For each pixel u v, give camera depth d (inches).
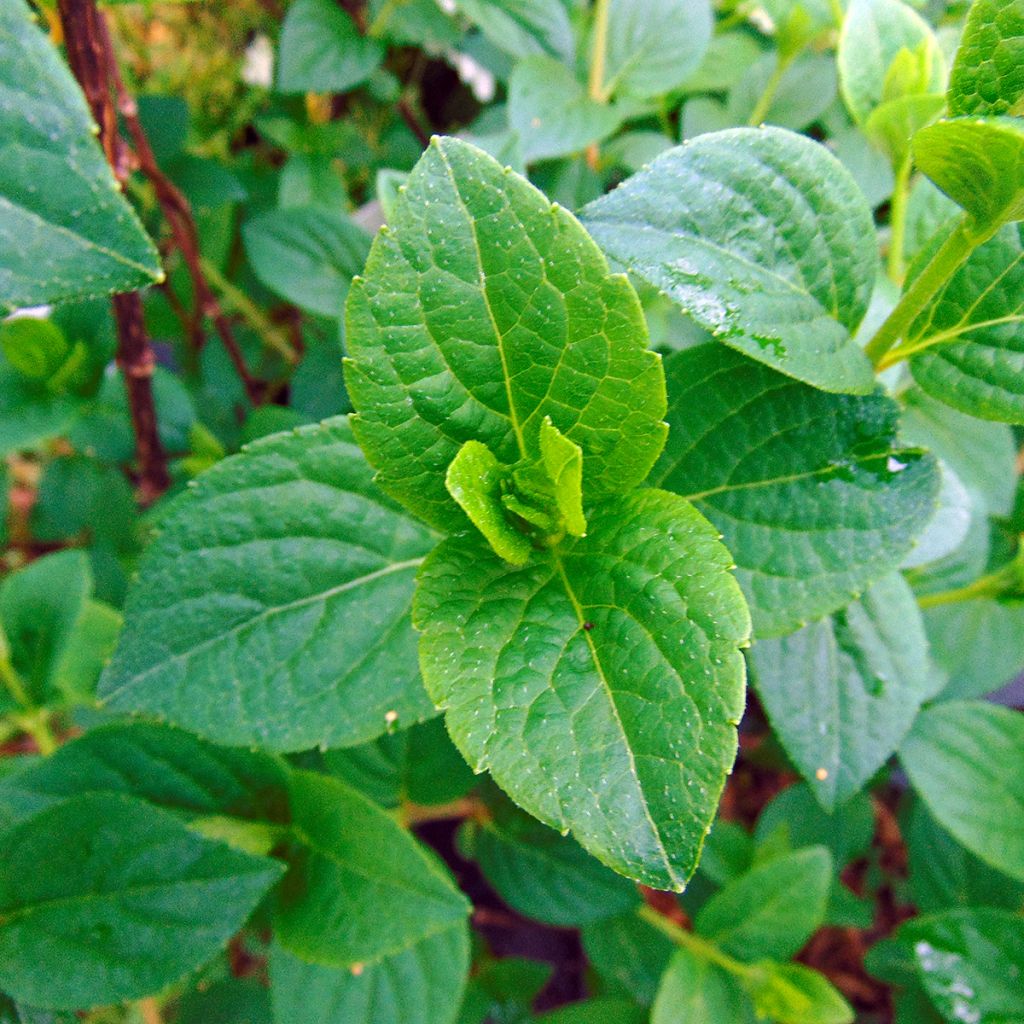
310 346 14.1
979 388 6.0
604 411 5.2
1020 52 4.9
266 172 15.1
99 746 7.9
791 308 5.7
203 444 11.3
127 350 9.7
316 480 6.3
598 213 5.4
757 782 15.3
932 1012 11.0
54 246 4.1
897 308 6.1
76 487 13.2
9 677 9.5
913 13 7.3
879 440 6.0
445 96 16.4
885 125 7.3
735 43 12.2
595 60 10.5
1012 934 9.0
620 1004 10.7
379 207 12.1
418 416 5.2
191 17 16.0
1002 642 9.8
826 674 7.1
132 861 7.1
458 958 8.4
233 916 7.0
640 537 5.2
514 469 5.3
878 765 7.1
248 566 6.3
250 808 8.0
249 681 6.2
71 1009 7.0
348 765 9.5
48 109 4.0
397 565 6.5
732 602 4.7
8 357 10.0
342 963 7.5
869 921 11.4
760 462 6.2
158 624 6.2
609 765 4.7
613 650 4.9
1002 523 11.3
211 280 13.6
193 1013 10.2
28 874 7.0
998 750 9.2
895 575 7.4
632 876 4.5
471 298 5.0
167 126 11.9
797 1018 9.2
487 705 5.0
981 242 5.5
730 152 5.5
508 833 10.2
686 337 9.4
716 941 9.8
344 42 12.1
